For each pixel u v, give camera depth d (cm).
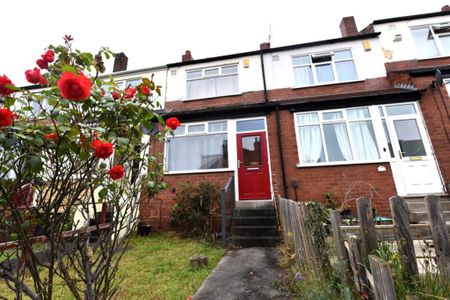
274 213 661
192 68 1005
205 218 691
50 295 146
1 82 128
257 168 786
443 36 861
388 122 735
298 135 787
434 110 718
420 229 189
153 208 772
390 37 862
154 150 859
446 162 666
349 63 881
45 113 146
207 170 805
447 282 167
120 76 1038
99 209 468
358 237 204
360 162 710
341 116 781
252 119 846
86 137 148
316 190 716
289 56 928
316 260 261
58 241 155
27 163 122
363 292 180
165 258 485
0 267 141
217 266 432
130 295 323
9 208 137
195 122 887
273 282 341
